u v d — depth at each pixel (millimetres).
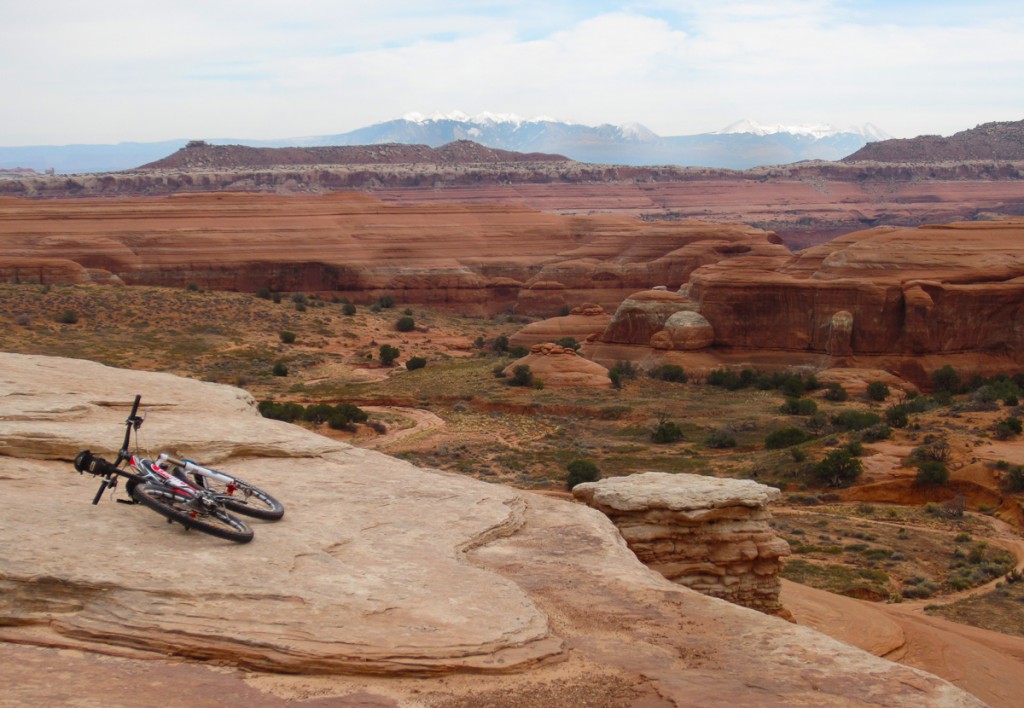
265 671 8125
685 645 9305
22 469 11656
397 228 163625
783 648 9227
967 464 50562
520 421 77562
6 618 8336
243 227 152125
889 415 63281
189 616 8523
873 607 25109
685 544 17562
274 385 89812
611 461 61625
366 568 10102
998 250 105875
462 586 9922
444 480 13953
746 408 82312
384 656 8273
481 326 141625
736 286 105438
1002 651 23250
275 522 11180
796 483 53156
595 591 10695
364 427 73500
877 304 99562
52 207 146875
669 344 105312
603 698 8188
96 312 110625
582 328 119812
